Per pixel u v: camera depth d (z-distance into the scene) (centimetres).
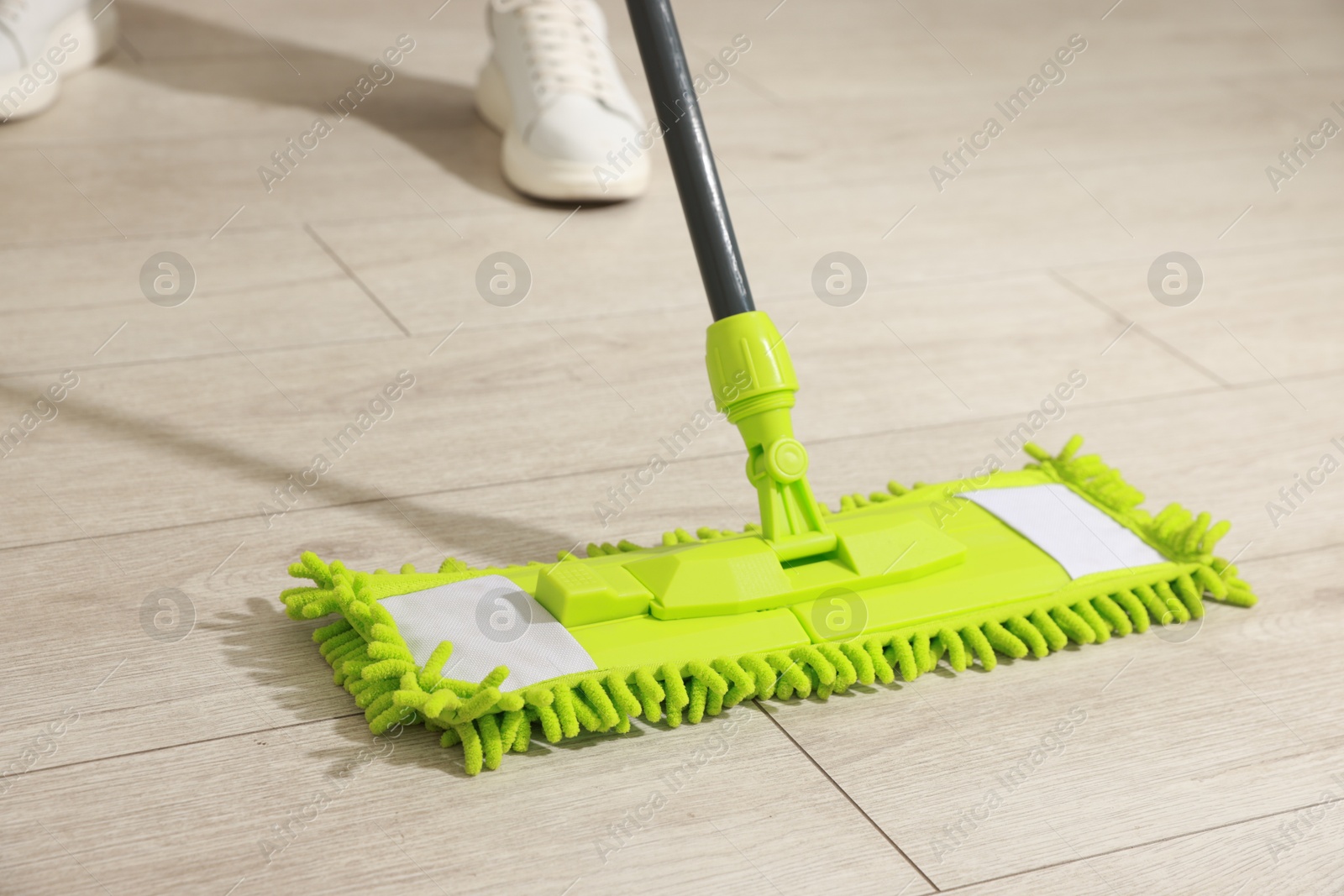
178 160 165
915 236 167
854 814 74
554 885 67
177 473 105
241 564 94
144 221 149
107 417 112
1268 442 125
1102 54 257
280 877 67
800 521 87
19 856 67
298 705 79
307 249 147
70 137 169
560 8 173
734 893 68
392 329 132
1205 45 269
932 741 81
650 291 146
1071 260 164
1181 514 99
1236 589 97
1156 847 74
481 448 113
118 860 67
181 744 75
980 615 86
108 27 195
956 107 217
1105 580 91
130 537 96
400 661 75
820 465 115
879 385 130
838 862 71
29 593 89
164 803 71
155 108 180
